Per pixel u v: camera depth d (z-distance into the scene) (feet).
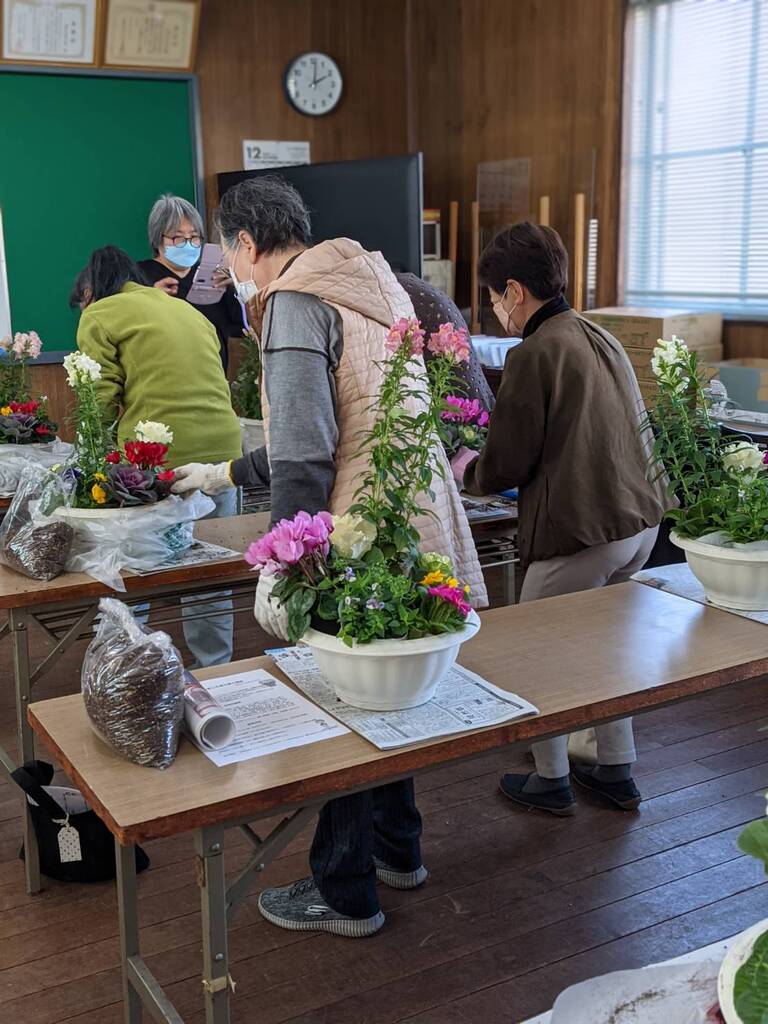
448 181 24.07
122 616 5.31
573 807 9.25
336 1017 6.78
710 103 18.42
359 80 24.18
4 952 7.52
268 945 7.53
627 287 20.45
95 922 7.87
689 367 7.14
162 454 8.27
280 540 5.24
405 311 6.97
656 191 19.65
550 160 21.34
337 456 6.75
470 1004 6.89
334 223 19.81
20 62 20.38
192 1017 6.80
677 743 10.68
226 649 11.68
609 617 6.84
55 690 12.07
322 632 5.35
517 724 5.29
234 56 22.63
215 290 16.71
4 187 20.80
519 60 21.71
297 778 4.79
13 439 12.08
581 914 7.85
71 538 7.80
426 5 23.75
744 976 2.93
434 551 7.13
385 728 5.22
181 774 4.85
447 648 5.29
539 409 8.06
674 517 7.06
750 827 2.92
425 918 7.82
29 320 21.44
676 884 8.22
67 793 8.30
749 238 18.03
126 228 22.11
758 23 17.40
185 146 22.36
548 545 8.29
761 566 6.72
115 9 20.67
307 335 6.47
